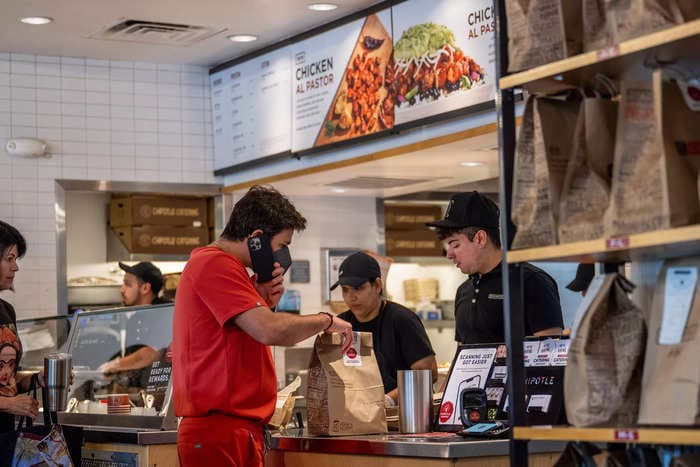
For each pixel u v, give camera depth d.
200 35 6.94
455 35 5.65
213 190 7.88
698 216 2.15
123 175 7.62
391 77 6.10
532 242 2.36
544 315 3.81
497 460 2.97
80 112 7.52
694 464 2.15
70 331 4.76
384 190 7.89
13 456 3.62
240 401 3.19
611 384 2.23
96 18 6.47
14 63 7.36
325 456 3.34
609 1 2.26
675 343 2.16
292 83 6.97
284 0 6.18
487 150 6.09
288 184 7.45
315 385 3.42
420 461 2.98
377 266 4.92
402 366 4.84
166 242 7.97
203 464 3.17
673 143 2.15
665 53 2.19
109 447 3.93
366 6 6.35
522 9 2.42
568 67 2.30
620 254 2.31
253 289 3.24
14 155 7.27
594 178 2.28
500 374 3.31
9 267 4.15
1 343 3.96
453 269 9.53
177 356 3.28
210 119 7.91
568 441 2.39
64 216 7.45
